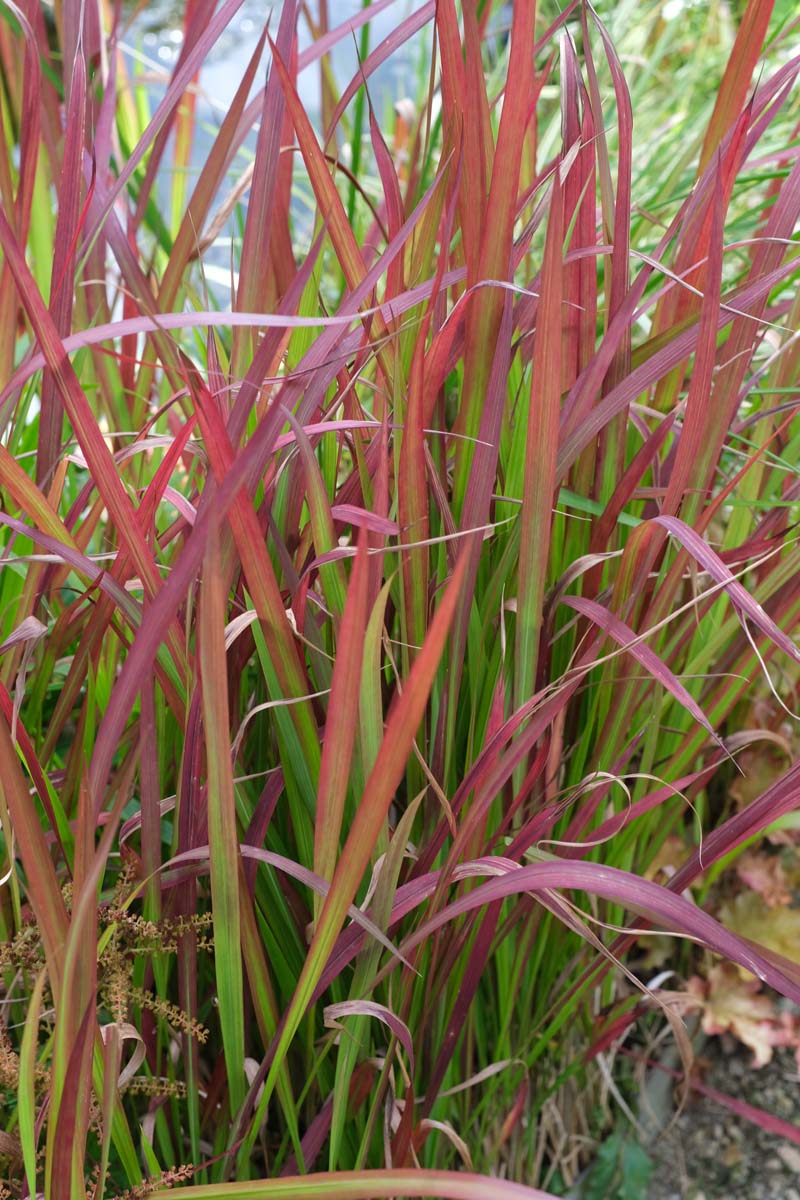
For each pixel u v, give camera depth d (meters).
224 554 0.57
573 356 0.67
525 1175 0.83
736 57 0.64
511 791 0.69
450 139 0.61
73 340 0.52
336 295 1.19
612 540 0.72
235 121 0.70
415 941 0.58
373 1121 0.63
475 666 0.64
